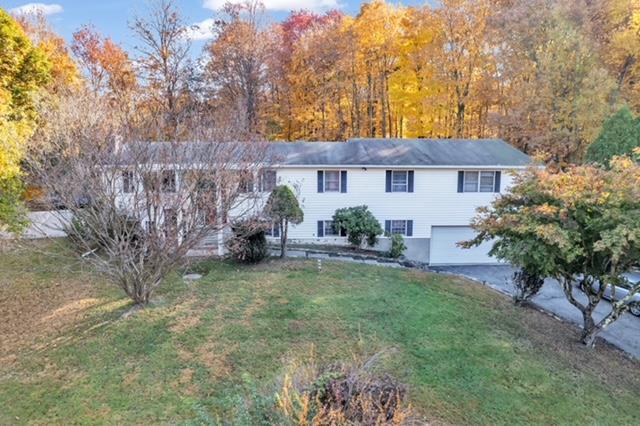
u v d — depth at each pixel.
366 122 26.77
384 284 10.29
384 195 16.14
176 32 22.48
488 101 22.08
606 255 7.27
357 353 6.56
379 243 15.88
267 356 6.35
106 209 7.15
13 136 7.60
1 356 6.20
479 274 14.95
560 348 7.64
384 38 23.84
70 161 7.20
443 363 6.46
